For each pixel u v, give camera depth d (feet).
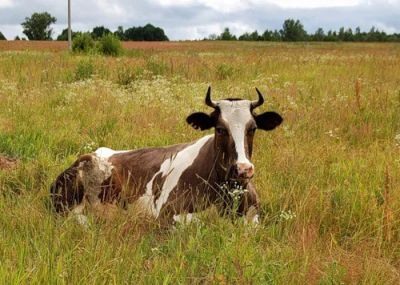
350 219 19.52
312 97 41.16
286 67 72.08
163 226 19.27
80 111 36.83
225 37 413.59
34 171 24.75
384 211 18.99
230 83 52.47
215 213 18.65
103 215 19.16
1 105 39.45
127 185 20.62
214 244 16.61
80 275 14.20
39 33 428.97
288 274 14.89
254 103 18.97
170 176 20.13
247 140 18.17
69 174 22.00
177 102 38.99
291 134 29.81
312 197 20.63
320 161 25.59
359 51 158.30
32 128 32.12
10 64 68.33
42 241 16.35
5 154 28.50
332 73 64.08
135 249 16.29
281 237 18.25
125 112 36.45
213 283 14.20
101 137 30.22
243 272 14.73
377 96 39.19
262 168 24.22
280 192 21.80
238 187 18.45
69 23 140.46
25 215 18.35
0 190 21.71
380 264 15.71
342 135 31.91
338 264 15.55
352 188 22.13
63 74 58.85
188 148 20.58
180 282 14.52
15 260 15.10
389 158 25.70
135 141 29.37
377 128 32.94
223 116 18.34
